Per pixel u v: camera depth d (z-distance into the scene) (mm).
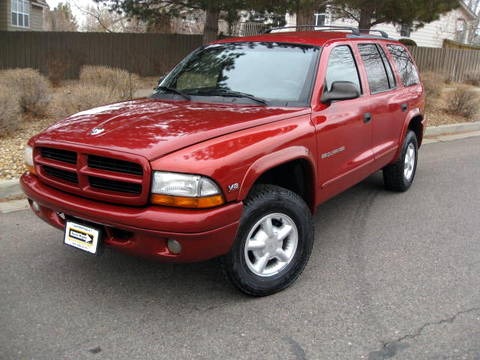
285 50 4637
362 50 5266
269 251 3678
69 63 17781
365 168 5059
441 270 4266
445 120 12164
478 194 6562
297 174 4113
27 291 3799
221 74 4613
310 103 4148
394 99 5648
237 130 3502
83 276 4051
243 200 3408
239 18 16750
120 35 19500
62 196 3510
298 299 3738
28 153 3875
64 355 3041
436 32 30641
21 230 4957
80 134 3516
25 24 29312
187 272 4141
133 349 3119
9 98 7949
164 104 4203
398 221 5480
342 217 5586
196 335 3273
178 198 3102
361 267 4305
